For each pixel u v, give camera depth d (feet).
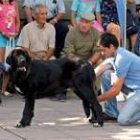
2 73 46.96
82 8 54.29
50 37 50.70
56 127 39.63
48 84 39.24
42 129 38.86
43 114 44.16
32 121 41.39
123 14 52.29
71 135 37.17
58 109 46.37
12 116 42.98
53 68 39.32
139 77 40.63
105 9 55.62
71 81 39.81
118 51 40.24
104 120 41.55
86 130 38.86
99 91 45.47
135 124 41.14
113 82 40.52
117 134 37.81
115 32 46.34
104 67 41.19
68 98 51.44
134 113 40.32
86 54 49.55
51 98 50.52
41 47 50.29
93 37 49.26
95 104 39.88
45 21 50.49
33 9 53.21
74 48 49.39
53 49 50.78
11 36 51.24
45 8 50.78
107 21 55.57
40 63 39.11
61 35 53.11
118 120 40.37
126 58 39.96
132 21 56.59
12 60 38.45
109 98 40.19
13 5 51.67
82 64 39.73
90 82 39.86
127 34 56.59
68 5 58.39
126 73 40.04
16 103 48.57
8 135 36.78
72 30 49.39
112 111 41.78
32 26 50.26
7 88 46.75
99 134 37.68
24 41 50.01
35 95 39.22
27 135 36.86
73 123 41.11
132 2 57.77
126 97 42.01
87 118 41.50
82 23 48.42
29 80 38.60
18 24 52.06
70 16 57.00
